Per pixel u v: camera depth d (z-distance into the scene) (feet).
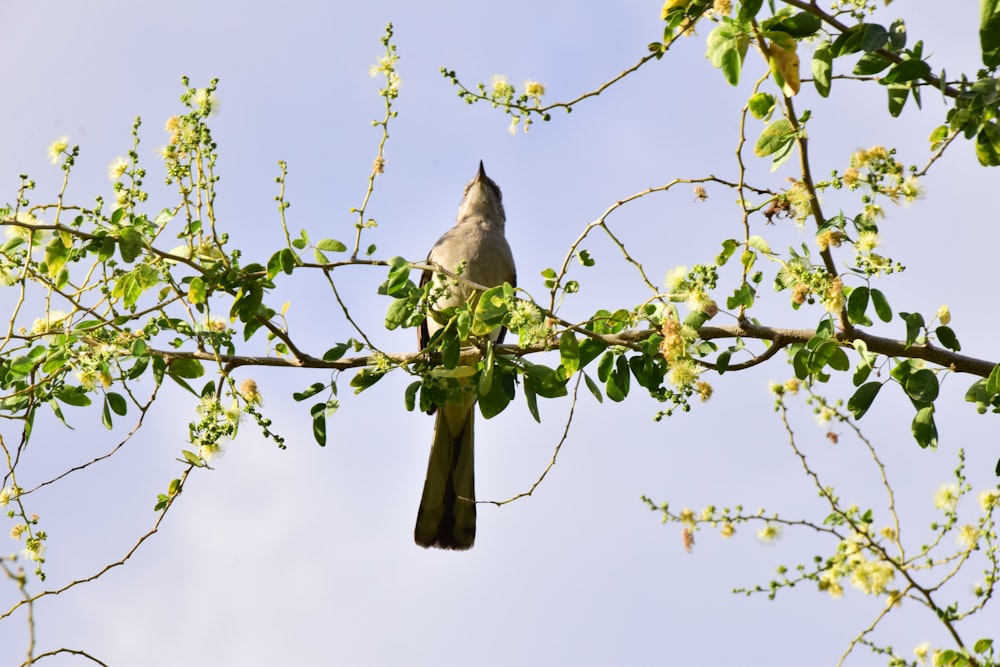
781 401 26.71
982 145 25.31
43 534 27.30
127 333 27.55
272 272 26.63
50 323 28.12
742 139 26.48
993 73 24.89
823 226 25.79
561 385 27.14
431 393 28.19
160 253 26.94
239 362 28.86
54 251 27.07
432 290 26.99
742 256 27.20
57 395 28.99
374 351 27.45
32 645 20.53
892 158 25.14
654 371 26.73
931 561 24.08
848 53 24.45
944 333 27.12
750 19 23.84
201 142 26.86
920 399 26.99
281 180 26.71
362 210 27.40
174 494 27.55
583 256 27.04
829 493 24.80
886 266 25.55
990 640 23.68
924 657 23.68
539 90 26.14
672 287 25.81
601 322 27.04
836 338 27.22
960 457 24.77
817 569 24.07
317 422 28.19
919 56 25.05
